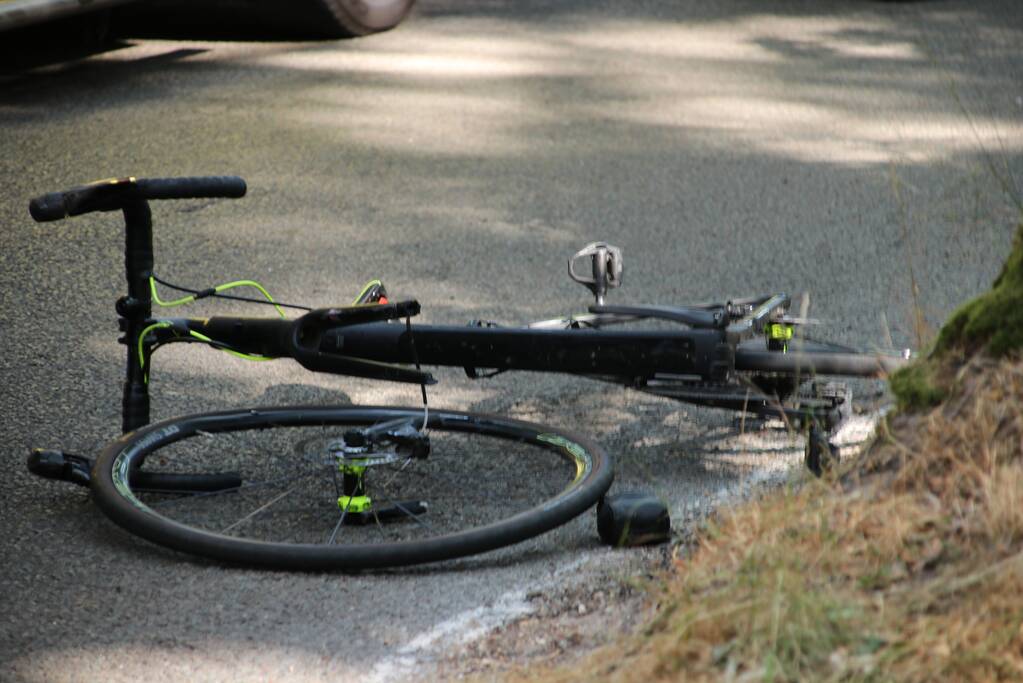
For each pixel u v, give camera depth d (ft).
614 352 23.68
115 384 30.73
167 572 21.66
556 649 18.99
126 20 71.67
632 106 60.70
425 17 79.10
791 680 15.79
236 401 30.12
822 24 80.64
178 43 70.85
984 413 18.99
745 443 28.19
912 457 19.47
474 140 54.29
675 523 23.79
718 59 70.74
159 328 24.85
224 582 21.35
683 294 37.86
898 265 40.24
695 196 47.70
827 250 41.81
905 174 50.75
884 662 15.92
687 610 17.56
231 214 44.19
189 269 39.01
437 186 48.14
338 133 54.49
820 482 20.29
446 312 36.09
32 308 35.50
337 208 45.21
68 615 20.22
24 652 19.13
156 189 24.17
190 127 54.54
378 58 68.23
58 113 56.13
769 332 26.91
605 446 27.99
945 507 18.49
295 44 71.20
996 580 16.81
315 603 20.70
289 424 26.20
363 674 18.70
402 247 41.55
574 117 58.49
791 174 50.65
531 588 21.24
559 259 40.86
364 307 22.98
